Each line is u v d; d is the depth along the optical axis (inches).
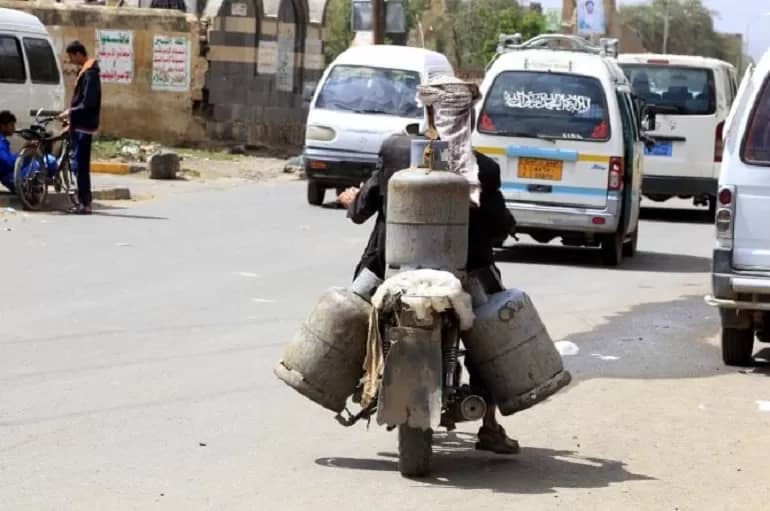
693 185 1264.8
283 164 1644.9
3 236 888.3
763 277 554.6
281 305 670.5
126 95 1731.1
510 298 386.6
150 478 376.5
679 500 368.5
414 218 374.3
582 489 376.2
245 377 509.7
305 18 1884.8
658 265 925.8
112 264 786.2
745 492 378.3
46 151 1038.4
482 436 410.0
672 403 494.9
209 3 1770.4
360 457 405.4
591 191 879.1
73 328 592.7
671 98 1264.8
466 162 393.7
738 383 537.6
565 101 883.4
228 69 1776.6
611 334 643.5
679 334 651.5
